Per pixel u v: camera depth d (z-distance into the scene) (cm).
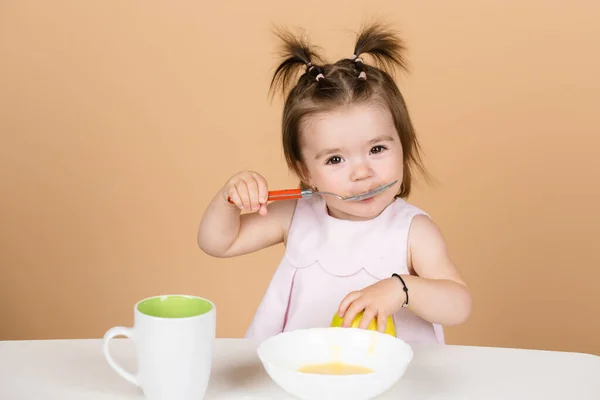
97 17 244
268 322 146
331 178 135
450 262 138
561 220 234
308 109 135
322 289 141
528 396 92
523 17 229
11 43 246
